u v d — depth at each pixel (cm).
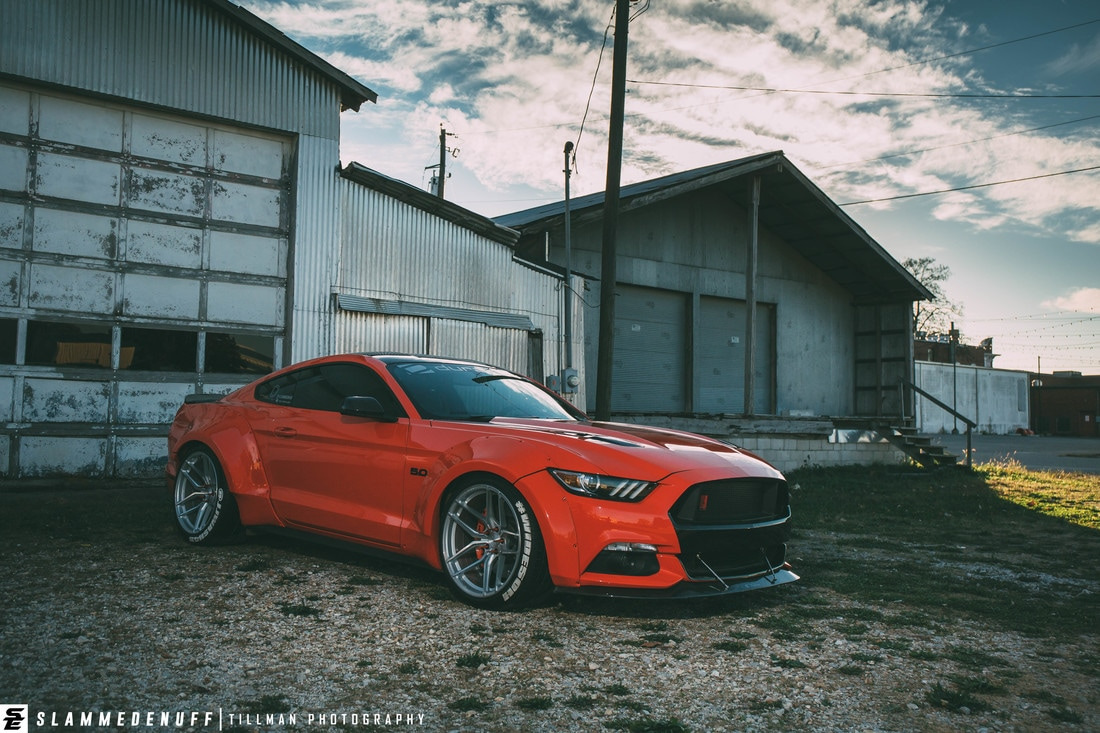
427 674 307
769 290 2019
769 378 2028
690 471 395
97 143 887
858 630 389
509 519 407
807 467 1584
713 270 1909
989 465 1827
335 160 1018
